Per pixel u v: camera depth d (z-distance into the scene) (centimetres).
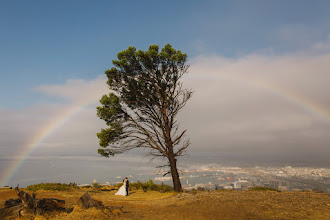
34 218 805
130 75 2238
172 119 2203
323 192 1391
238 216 863
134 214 934
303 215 816
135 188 2325
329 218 761
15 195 1373
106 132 2138
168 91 2250
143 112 2281
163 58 2159
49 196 1445
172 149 2136
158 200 1355
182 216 902
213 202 1129
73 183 2202
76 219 795
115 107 2192
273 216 829
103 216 839
